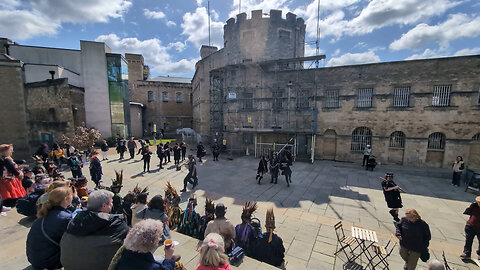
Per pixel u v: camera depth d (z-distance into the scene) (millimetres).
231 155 20875
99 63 24406
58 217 3146
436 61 16031
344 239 5816
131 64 41781
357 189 11562
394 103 17406
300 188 11648
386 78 17422
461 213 8789
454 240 6820
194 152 22859
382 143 17828
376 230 7355
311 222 7832
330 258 5777
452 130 15891
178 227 5582
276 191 11117
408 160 17172
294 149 19297
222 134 25266
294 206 9234
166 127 42750
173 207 5836
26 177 7566
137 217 4410
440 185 12648
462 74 15445
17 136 18844
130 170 14578
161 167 15125
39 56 23312
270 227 4809
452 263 5734
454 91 15648
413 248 4777
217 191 10945
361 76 18141
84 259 2551
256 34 22781
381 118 17719
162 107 42500
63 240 2662
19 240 4863
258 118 21891
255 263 4199
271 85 21391
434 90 16250
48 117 19844
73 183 6738
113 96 25281
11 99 18547
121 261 2193
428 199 10344
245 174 14336
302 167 16891
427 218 8344
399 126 17266
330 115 19328
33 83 19594
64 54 23719
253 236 4848
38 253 3023
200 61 30078
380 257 5391
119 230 2826
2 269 3762
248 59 22984
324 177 13969
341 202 9727
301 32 24359
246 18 23156
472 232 5711
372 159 15781
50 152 13805
